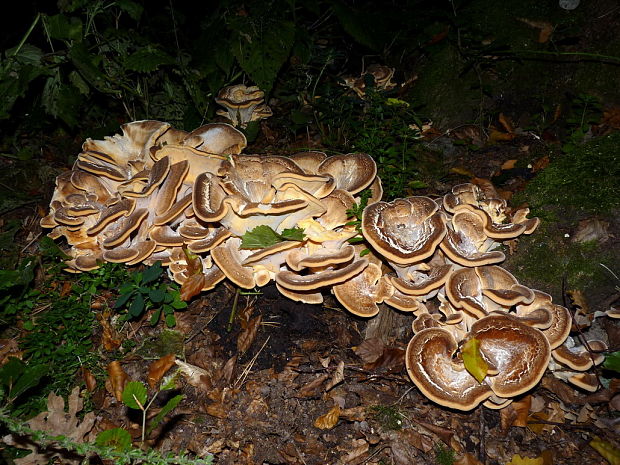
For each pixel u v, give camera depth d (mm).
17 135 1382
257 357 920
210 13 1615
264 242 819
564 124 1147
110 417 843
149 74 1308
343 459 799
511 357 776
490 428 825
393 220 842
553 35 1191
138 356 917
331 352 924
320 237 851
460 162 1163
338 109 1290
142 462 703
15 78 1161
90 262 942
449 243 831
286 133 1429
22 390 714
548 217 924
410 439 814
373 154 1097
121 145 984
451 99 1305
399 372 889
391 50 1500
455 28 1325
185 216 939
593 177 930
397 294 873
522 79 1237
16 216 1205
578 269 891
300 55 1368
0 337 951
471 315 821
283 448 812
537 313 809
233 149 1022
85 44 1177
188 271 912
